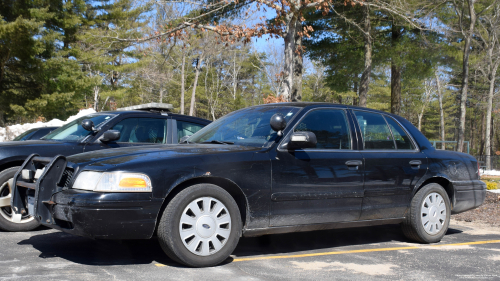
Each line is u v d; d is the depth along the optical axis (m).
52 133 6.75
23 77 29.25
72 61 28.41
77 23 29.11
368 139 5.09
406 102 54.66
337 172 4.65
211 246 4.00
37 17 25.84
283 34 12.59
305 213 4.46
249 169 4.18
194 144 4.55
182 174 3.87
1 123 30.48
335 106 5.06
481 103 36.09
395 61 19.20
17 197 4.48
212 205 4.02
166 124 7.04
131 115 6.73
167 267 3.86
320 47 19.92
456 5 16.92
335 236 5.73
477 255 4.80
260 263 4.16
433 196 5.46
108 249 4.49
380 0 14.70
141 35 18.48
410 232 5.37
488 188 11.96
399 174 5.14
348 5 16.62
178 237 3.79
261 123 4.78
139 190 3.69
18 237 5.07
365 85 17.58
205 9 13.55
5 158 5.48
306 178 4.46
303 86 51.78
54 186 3.91
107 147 6.24
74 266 3.80
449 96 55.56
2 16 24.44
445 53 18.88
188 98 58.41
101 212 3.58
